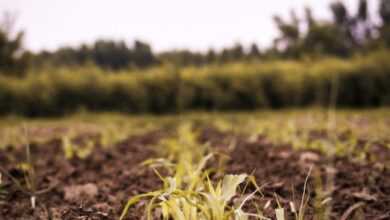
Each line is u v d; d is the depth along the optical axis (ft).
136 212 6.60
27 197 7.72
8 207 7.01
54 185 8.68
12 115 42.93
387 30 71.26
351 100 46.78
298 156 11.63
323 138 15.30
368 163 10.19
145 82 50.47
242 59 61.21
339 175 8.78
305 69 49.42
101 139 19.02
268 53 69.67
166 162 7.73
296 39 76.28
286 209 6.47
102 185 8.93
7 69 52.03
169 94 50.19
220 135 20.03
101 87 49.85
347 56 76.89
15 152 14.46
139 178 9.25
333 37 74.90
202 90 50.57
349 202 6.86
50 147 16.10
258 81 49.90
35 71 51.26
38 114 46.29
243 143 15.87
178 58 54.44
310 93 48.06
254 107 49.90
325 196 7.02
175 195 5.40
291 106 49.08
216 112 45.60
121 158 13.17
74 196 7.89
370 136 14.70
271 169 9.67
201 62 70.64
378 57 47.42
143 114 49.37
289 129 17.84
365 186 7.88
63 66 54.54
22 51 53.26
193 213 5.22
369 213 6.42
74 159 12.94
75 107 48.55
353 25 90.58
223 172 9.32
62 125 29.58
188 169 7.46
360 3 89.20
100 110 49.60
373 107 45.78
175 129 25.29
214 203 5.04
